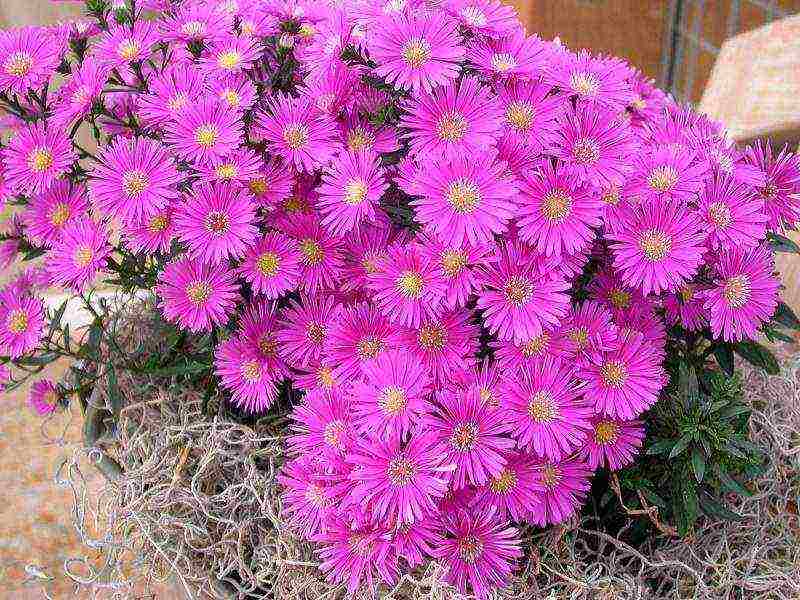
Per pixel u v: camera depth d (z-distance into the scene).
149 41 0.35
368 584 0.31
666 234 0.30
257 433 0.37
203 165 0.32
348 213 0.30
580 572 0.34
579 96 0.33
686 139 0.36
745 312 0.32
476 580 0.30
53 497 0.61
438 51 0.30
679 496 0.35
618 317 0.34
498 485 0.31
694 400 0.34
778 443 0.38
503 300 0.30
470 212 0.29
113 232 0.37
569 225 0.30
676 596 0.35
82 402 0.42
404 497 0.28
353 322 0.32
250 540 0.36
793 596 0.35
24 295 0.38
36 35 0.35
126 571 0.51
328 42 0.33
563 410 0.30
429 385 0.31
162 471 0.37
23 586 0.55
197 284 0.33
